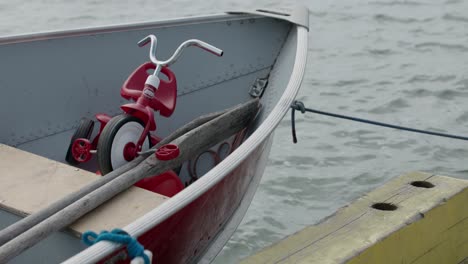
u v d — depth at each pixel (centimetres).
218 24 462
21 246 260
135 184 332
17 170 327
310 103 755
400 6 1116
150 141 363
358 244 352
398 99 766
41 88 407
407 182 424
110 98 434
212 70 463
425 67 859
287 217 543
